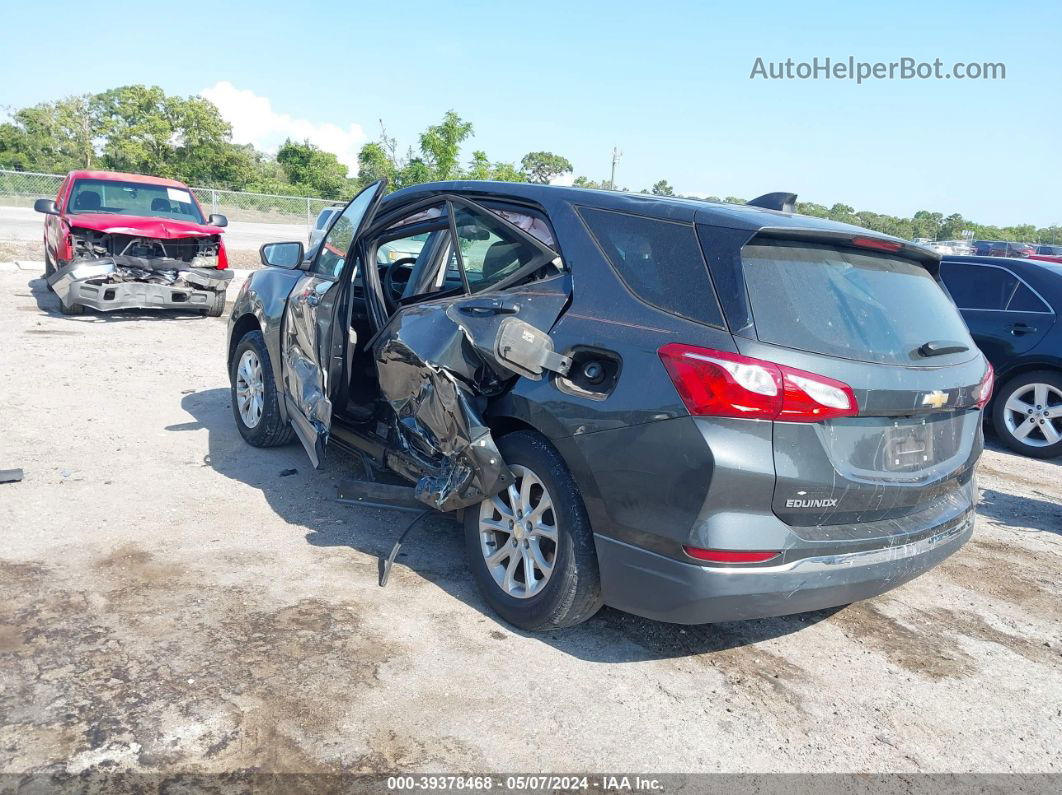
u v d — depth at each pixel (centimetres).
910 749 288
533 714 287
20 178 2555
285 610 342
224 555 390
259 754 253
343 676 298
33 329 916
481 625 346
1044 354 702
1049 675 346
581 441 305
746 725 293
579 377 315
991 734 301
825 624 380
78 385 685
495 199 386
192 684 285
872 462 299
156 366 783
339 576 378
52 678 281
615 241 328
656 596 291
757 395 271
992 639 376
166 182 1180
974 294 762
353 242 406
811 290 297
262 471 512
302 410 433
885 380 292
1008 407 733
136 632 315
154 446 545
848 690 323
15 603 329
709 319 285
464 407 339
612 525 301
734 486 273
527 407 326
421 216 440
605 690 306
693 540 278
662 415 283
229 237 2617
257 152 6744
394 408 402
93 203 1101
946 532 338
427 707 285
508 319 320
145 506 443
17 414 589
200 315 1134
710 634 359
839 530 297
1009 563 469
